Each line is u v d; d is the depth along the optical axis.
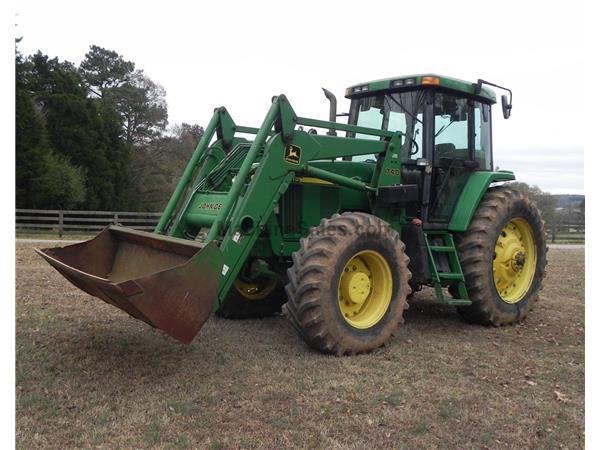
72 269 3.81
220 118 5.38
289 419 3.23
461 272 5.45
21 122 23.67
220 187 5.23
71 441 2.90
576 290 8.17
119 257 4.96
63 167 25.02
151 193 33.69
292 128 4.54
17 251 11.27
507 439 3.10
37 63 28.84
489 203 5.71
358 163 5.63
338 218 4.50
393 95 5.80
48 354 4.22
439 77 5.46
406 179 5.44
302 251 4.33
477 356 4.57
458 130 5.89
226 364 4.12
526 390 3.82
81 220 18.39
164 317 3.54
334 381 3.82
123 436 2.97
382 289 4.72
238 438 2.99
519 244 6.07
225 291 4.19
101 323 5.16
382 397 3.58
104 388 3.60
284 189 4.54
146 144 34.78
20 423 3.07
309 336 4.29
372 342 4.52
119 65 36.38
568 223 23.78
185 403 3.37
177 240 4.22
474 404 3.54
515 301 5.89
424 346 4.81
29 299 6.16
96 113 29.72
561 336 5.37
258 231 4.41
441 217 5.62
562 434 3.17
